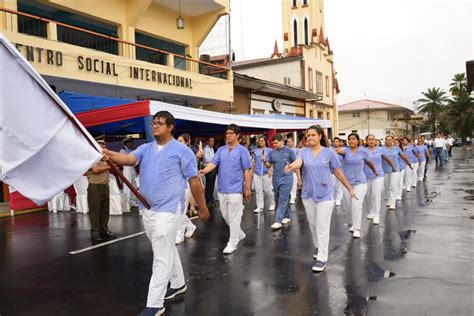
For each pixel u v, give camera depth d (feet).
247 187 20.79
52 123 10.69
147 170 12.99
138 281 17.04
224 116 37.01
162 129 12.95
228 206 20.75
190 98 53.98
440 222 27.48
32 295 15.65
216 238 24.34
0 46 9.64
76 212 36.52
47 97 10.57
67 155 11.00
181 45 57.62
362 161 23.68
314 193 17.79
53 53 35.06
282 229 26.61
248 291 15.46
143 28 50.19
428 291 14.93
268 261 19.34
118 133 43.57
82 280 17.29
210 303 14.39
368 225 27.27
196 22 58.03
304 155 18.22
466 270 17.30
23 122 10.09
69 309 14.25
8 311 14.17
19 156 10.03
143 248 22.44
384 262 18.69
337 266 18.28
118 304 14.62
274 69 95.45
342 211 32.89
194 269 18.30
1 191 37.50
